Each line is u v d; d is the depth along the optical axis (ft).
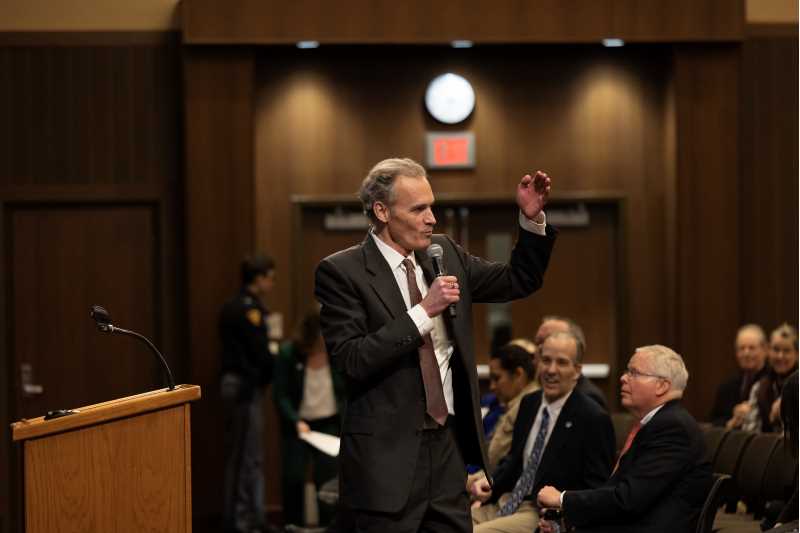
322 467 45.03
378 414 20.02
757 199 53.06
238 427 46.29
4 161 51.49
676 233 51.67
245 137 50.90
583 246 54.19
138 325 52.34
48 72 51.57
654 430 26.71
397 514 19.84
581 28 50.44
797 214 53.06
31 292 52.03
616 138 53.26
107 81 51.72
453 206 53.47
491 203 53.06
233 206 50.98
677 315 51.88
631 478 26.40
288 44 50.31
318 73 52.80
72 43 51.57
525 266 21.09
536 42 50.57
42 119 51.55
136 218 52.31
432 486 20.25
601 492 26.61
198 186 50.83
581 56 53.06
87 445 19.48
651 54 53.16
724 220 51.67
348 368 19.47
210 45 50.34
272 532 46.55
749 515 32.58
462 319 20.62
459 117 52.75
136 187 51.90
